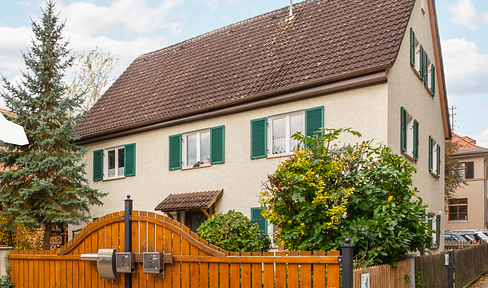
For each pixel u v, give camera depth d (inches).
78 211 757.9
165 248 269.7
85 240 299.1
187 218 668.7
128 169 749.9
